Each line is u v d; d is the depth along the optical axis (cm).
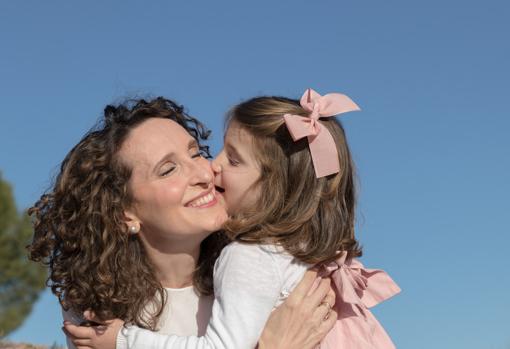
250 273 360
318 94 402
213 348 346
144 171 382
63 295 405
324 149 382
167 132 391
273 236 372
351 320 383
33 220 425
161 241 389
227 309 353
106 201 392
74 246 399
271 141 384
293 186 381
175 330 392
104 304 384
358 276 391
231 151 391
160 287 396
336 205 387
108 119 407
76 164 402
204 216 375
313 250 373
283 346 354
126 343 371
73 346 412
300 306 363
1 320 1487
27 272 1528
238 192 385
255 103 395
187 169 382
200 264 403
